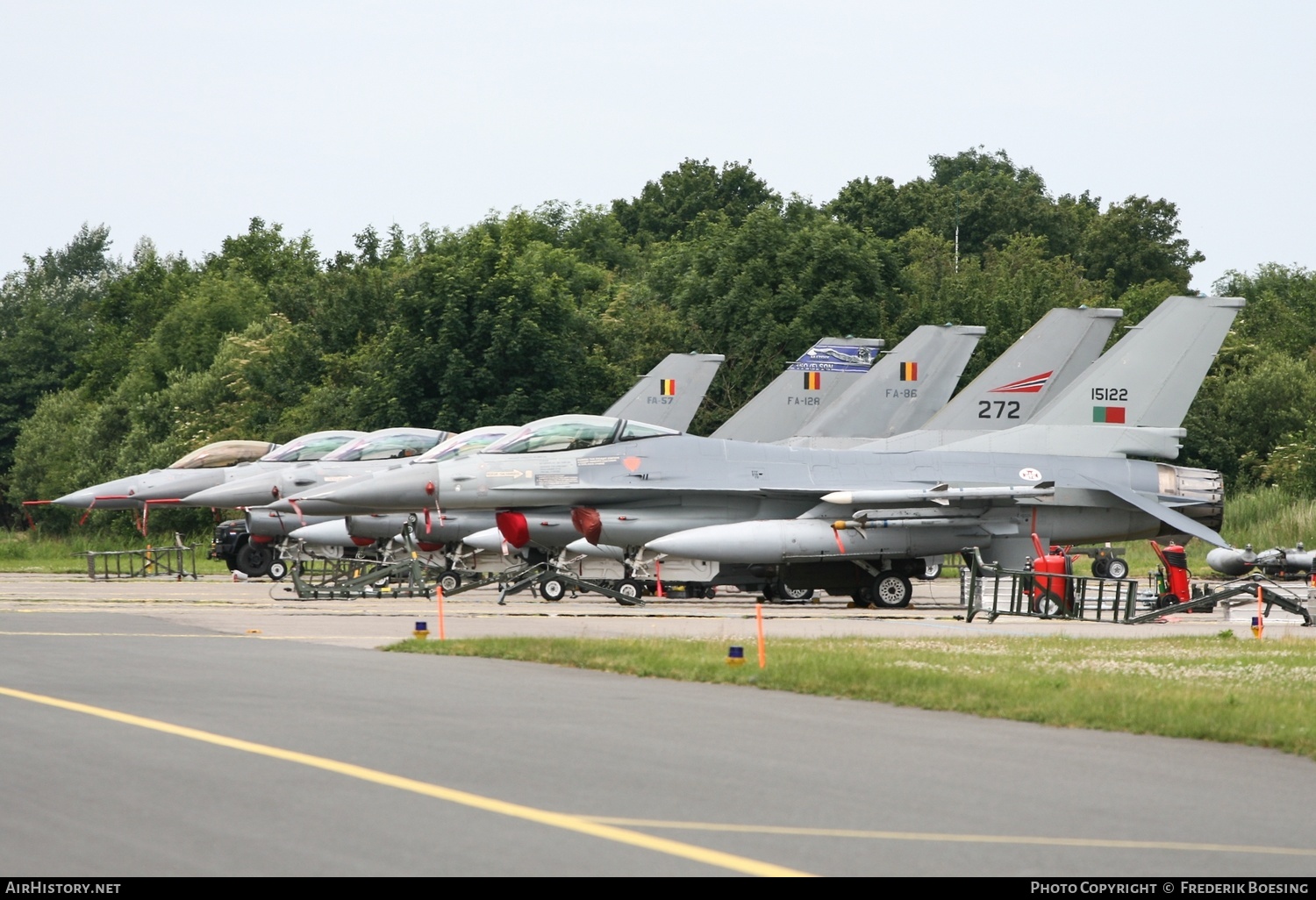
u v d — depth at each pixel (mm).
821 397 118938
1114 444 94938
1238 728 35312
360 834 22938
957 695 40281
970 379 199125
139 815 24047
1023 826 24844
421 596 91375
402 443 113938
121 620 66188
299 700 37469
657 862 21641
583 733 32906
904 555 87125
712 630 63188
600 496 89250
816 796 26625
